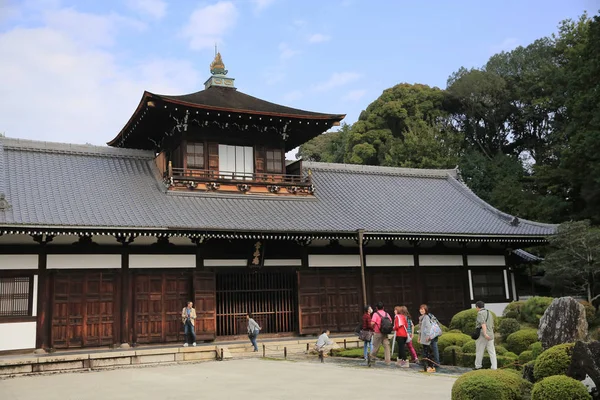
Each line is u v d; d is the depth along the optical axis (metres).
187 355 22.05
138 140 33.59
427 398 11.89
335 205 31.23
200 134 29.97
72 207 24.08
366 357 20.12
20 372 18.92
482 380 9.82
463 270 32.16
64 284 23.17
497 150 70.75
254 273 27.19
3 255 22.34
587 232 27.33
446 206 34.56
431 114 66.00
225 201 28.66
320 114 31.45
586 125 39.09
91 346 23.17
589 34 39.75
